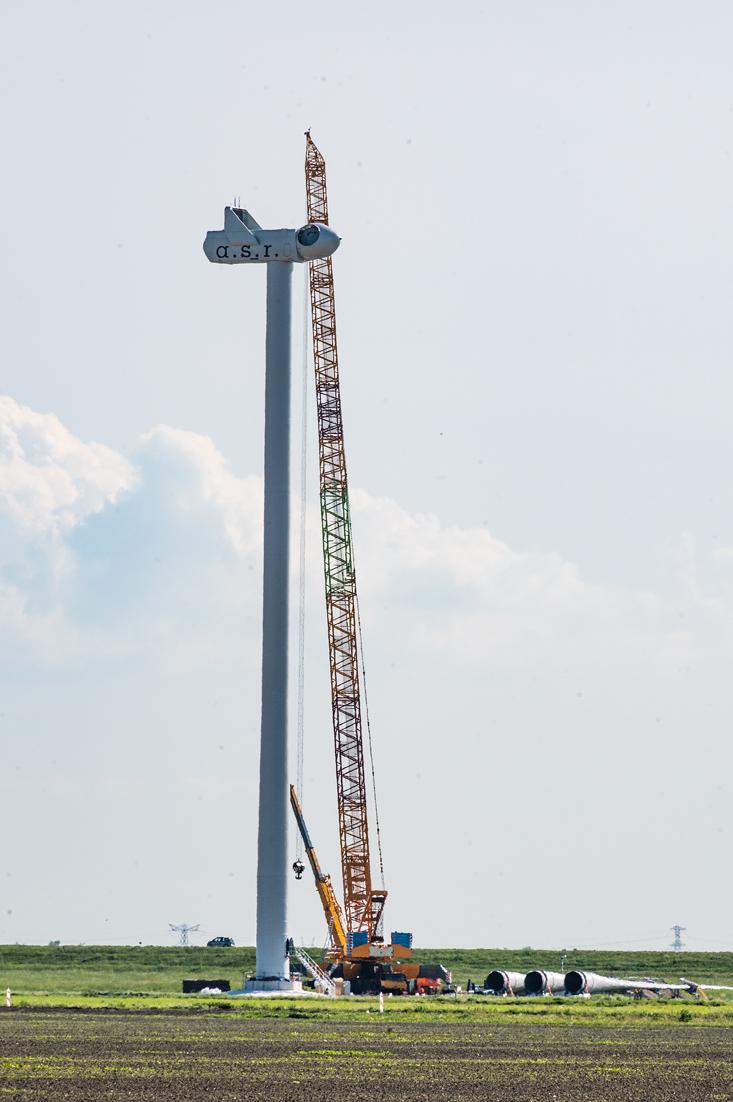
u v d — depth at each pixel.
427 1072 117.38
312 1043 146.38
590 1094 103.75
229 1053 131.62
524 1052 139.62
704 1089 107.88
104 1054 127.75
